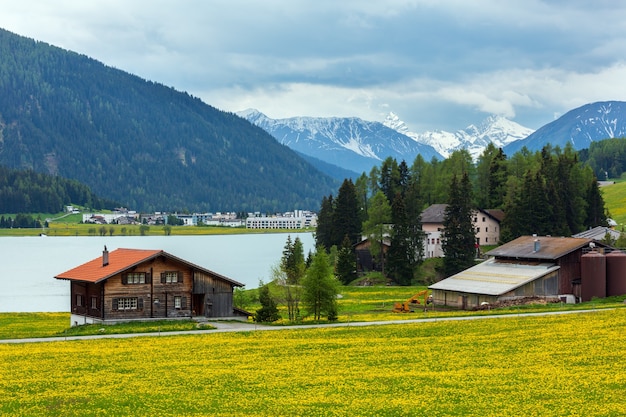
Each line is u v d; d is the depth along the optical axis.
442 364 63.62
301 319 103.56
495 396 51.25
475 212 194.88
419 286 164.88
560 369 59.84
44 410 49.59
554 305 111.88
